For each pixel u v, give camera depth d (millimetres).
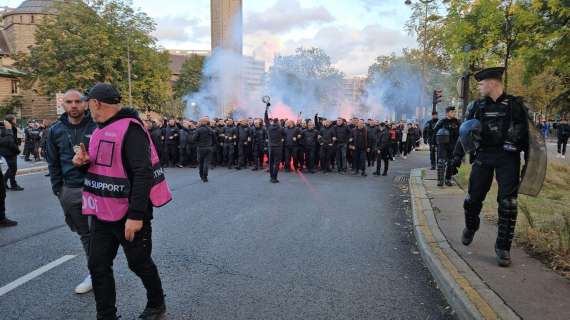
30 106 52844
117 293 3934
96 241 3135
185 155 15820
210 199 8852
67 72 34938
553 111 7633
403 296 3902
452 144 9336
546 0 7250
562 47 7105
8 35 61812
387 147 13164
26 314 3529
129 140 3047
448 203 7477
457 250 4754
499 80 4312
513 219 4234
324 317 3475
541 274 4004
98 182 3072
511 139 4215
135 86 38406
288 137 14281
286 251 5230
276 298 3842
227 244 5523
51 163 4004
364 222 6809
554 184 9289
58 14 37094
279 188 10453
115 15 37625
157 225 6551
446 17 10773
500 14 8984
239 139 14898
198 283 4184
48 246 5465
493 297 3469
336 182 11641
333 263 4797
